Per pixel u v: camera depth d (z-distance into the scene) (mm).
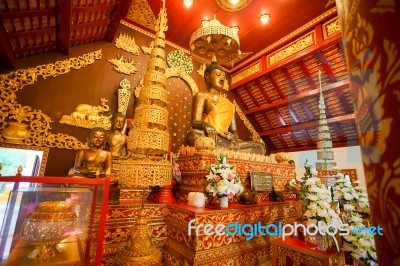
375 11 505
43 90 5078
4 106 4566
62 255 1761
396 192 430
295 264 2527
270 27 6816
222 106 6031
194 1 6031
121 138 5215
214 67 6219
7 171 4359
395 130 439
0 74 4652
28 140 4664
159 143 2510
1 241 1650
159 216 3633
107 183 1885
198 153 3965
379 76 491
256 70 8125
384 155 474
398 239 419
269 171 4980
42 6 3865
